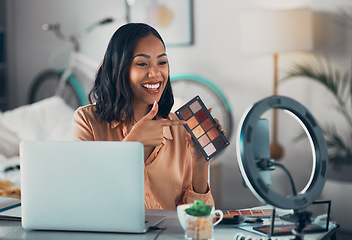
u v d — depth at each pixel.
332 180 3.41
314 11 3.68
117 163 1.22
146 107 1.71
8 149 3.40
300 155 3.80
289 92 3.81
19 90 4.80
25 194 1.28
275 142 3.73
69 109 3.84
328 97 3.68
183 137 1.74
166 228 1.30
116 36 1.63
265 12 3.38
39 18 4.68
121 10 4.33
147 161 1.67
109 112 1.67
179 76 4.19
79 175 1.24
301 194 1.17
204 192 1.58
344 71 3.62
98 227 1.25
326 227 1.27
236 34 3.97
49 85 4.66
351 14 3.57
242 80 3.98
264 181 1.13
